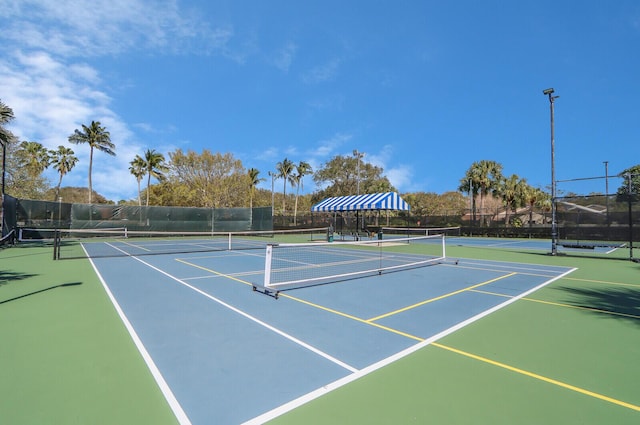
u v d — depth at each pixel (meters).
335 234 32.97
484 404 2.99
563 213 24.20
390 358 3.99
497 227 31.62
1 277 9.19
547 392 3.22
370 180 53.16
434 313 5.94
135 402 2.99
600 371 3.68
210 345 4.34
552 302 6.80
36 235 21.17
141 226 26.00
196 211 28.20
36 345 4.29
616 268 11.85
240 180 39.75
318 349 4.24
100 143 39.41
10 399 3.01
